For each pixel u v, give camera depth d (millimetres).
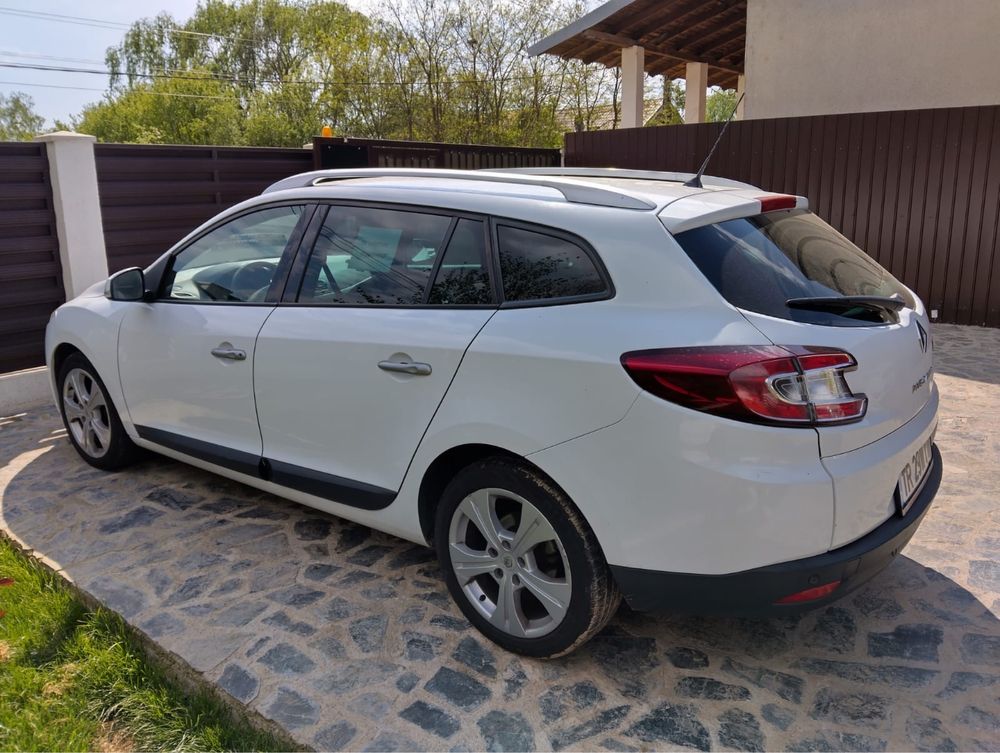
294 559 3576
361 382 3039
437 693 2654
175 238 7406
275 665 2795
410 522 3062
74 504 4184
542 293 2662
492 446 2736
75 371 4621
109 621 3020
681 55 14352
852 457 2363
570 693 2654
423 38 30672
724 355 2268
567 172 3631
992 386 6137
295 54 54906
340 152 8820
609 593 2598
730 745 2410
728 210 2656
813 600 2383
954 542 3650
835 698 2619
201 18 57844
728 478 2252
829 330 2406
